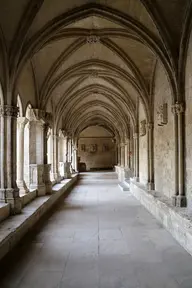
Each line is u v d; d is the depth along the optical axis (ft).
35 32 25.14
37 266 15.97
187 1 22.49
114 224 26.08
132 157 62.34
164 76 30.89
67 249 18.93
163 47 25.77
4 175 24.48
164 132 31.30
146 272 15.15
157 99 34.91
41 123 36.91
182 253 18.12
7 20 22.66
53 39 29.27
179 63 24.82
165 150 30.83
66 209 33.60
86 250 18.74
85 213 31.19
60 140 64.18
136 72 36.50
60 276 14.64
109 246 19.58
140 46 32.81
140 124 46.34
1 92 24.23
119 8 25.76
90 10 25.85
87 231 23.58
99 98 65.67
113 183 66.90
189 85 23.72
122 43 33.22
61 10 25.08
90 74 44.09
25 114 32.40
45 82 35.94
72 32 30.12
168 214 23.59
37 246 19.54
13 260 16.88
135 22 26.22
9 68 24.27
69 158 73.26
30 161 36.73
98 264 16.29
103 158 118.21
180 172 24.80
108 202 38.88
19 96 30.19
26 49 24.91
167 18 24.26
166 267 15.84
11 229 19.62
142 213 31.19
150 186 37.06
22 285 13.60
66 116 63.77
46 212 31.65
